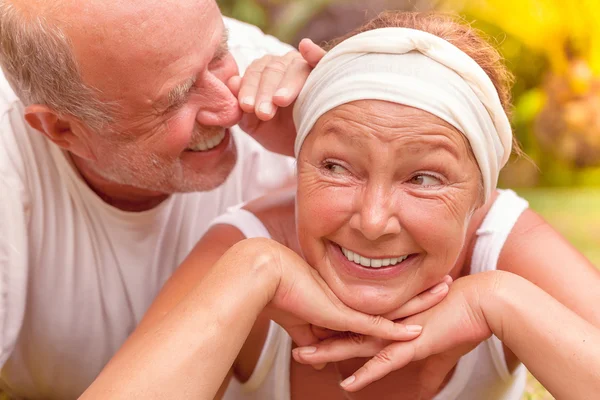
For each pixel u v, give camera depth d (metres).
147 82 1.81
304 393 1.84
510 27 5.09
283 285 1.54
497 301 1.54
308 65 1.80
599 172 5.05
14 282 2.04
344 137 1.45
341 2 5.05
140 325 1.67
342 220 1.47
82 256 2.17
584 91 5.01
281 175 2.47
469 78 1.48
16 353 2.31
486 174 1.54
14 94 2.15
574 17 4.99
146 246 2.21
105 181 2.10
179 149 1.92
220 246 1.81
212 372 1.45
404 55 1.49
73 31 1.79
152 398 1.40
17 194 2.04
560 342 1.47
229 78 1.95
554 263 1.74
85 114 1.88
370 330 1.54
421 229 1.45
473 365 1.79
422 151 1.42
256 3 5.16
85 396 1.42
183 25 1.79
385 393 1.79
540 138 5.07
